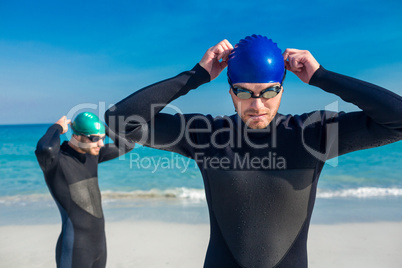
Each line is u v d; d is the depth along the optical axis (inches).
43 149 134.6
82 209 144.2
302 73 63.1
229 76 57.8
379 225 253.4
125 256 202.4
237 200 60.6
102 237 150.3
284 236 60.3
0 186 502.3
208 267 63.3
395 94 55.1
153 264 190.9
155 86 61.8
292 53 62.5
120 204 346.0
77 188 144.6
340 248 209.3
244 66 54.6
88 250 142.4
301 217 61.1
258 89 54.9
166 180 540.1
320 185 470.6
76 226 141.6
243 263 60.0
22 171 692.7
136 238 233.1
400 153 827.4
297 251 60.7
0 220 286.2
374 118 55.4
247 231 60.2
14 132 2524.6
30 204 356.5
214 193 62.9
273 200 60.2
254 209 60.2
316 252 203.6
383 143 58.7
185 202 354.0
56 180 141.2
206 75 63.7
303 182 60.9
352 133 59.6
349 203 334.6
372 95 54.2
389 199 356.2
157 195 399.5
